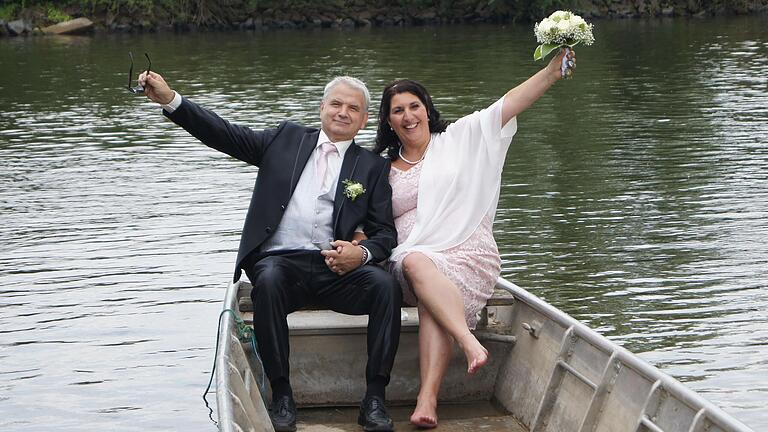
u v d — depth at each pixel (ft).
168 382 22.97
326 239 16.26
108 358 24.14
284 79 76.54
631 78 76.59
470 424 16.15
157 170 44.96
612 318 25.73
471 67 82.43
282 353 15.56
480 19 137.59
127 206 38.22
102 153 49.32
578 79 76.54
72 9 127.24
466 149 16.78
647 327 25.12
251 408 14.16
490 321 17.71
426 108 17.17
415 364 17.12
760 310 26.16
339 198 16.30
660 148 48.47
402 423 16.12
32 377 23.22
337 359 17.03
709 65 83.92
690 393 12.59
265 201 16.38
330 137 16.58
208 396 22.31
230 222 35.73
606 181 41.27
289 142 16.67
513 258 30.83
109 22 126.11
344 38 113.50
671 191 39.40
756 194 38.68
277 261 15.88
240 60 90.99
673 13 144.25
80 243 33.32
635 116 58.34
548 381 15.61
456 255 16.29
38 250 32.60
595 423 14.33
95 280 29.55
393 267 16.43
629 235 33.17
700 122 55.88
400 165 17.16
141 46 105.81
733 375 22.38
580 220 35.19
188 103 16.24
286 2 132.98
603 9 142.92
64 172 44.75
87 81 77.61
